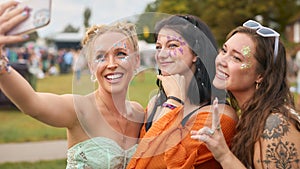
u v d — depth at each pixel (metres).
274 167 2.31
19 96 2.17
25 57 24.97
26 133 8.87
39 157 6.96
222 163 2.32
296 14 27.05
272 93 2.48
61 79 22.36
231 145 2.49
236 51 2.48
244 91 2.57
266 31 2.51
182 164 2.39
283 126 2.33
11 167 6.24
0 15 1.68
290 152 2.30
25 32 1.67
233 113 2.55
